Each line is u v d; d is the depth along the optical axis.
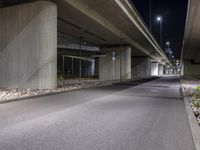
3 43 19.00
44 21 17.14
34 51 17.41
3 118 7.83
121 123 7.28
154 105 11.20
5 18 18.84
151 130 6.47
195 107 10.57
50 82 17.45
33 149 4.82
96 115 8.50
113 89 20.56
